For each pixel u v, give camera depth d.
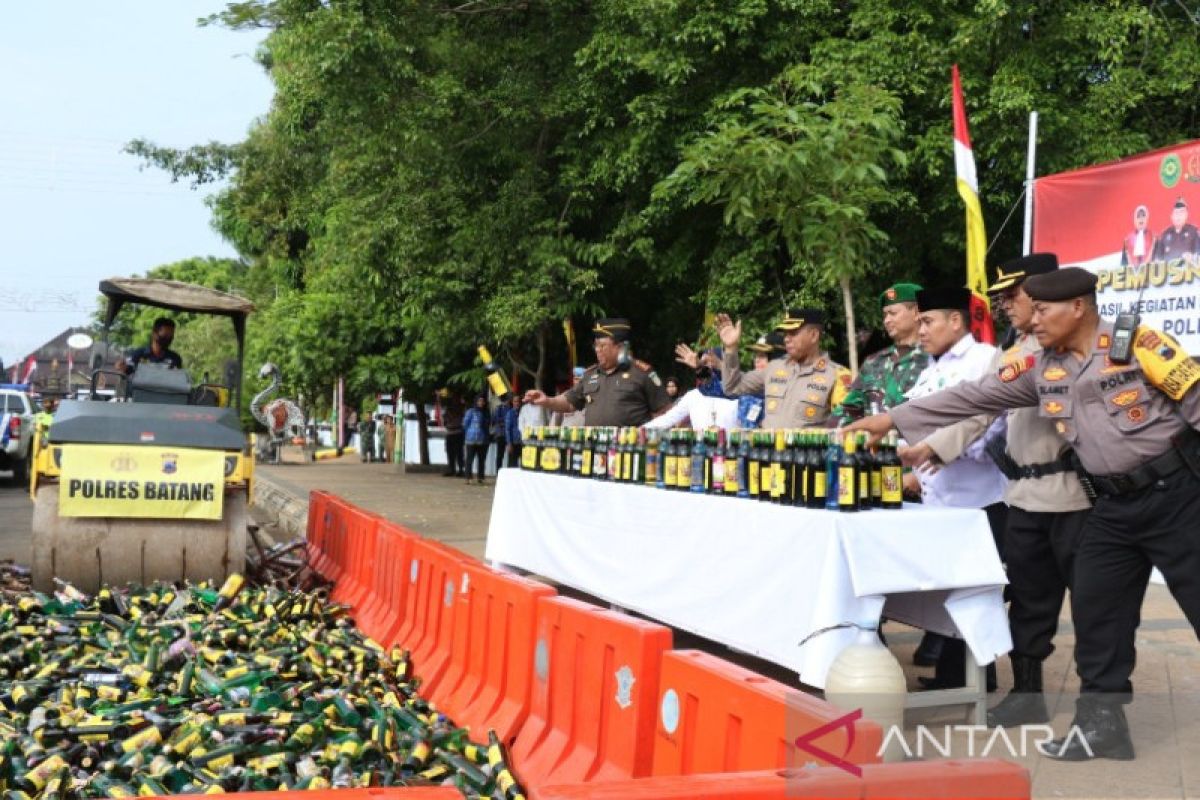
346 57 16.05
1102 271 9.82
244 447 8.71
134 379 9.34
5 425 22.14
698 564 6.17
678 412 9.06
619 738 4.22
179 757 4.84
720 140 8.97
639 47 15.52
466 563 6.26
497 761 4.83
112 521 8.42
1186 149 9.08
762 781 2.71
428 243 18.14
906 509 5.52
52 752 4.75
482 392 24.25
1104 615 4.83
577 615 4.69
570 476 8.20
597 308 17.56
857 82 10.50
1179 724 5.23
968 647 5.26
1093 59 14.69
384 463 37.06
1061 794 4.19
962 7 14.75
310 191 26.89
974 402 5.29
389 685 6.30
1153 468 4.69
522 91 17.00
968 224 9.87
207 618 7.50
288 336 29.36
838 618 5.04
